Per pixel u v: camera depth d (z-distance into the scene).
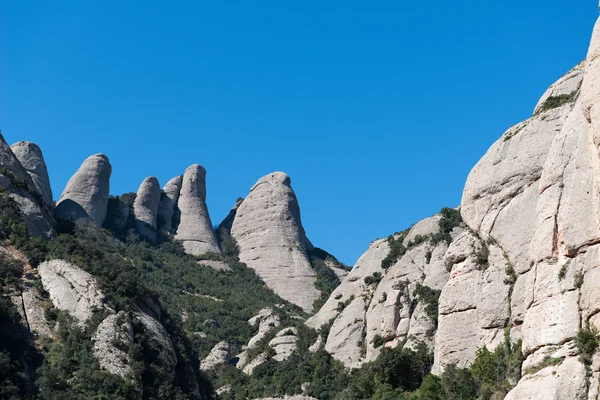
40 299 80.94
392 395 75.75
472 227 70.88
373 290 100.31
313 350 101.38
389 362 79.56
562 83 72.75
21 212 93.75
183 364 85.81
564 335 51.25
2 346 73.50
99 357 74.75
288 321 115.94
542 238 55.81
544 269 54.88
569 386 48.88
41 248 87.88
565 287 52.53
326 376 94.19
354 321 98.75
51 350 75.44
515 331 62.41
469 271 68.56
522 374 53.41
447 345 67.50
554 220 55.56
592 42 54.78
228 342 114.56
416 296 90.94
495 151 72.00
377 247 107.56
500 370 61.75
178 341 88.94
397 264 97.62
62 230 105.38
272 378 98.31
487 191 70.56
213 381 101.44
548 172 57.69
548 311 53.00
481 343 65.12
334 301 107.06
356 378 86.81
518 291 63.53
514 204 67.94
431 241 97.00
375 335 93.12
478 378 63.06
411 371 79.06
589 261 51.78
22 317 78.19
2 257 84.25
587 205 53.16
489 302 65.69
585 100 53.69
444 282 88.44
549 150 61.00
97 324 77.75
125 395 72.12
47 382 70.56
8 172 98.75
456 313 67.94
